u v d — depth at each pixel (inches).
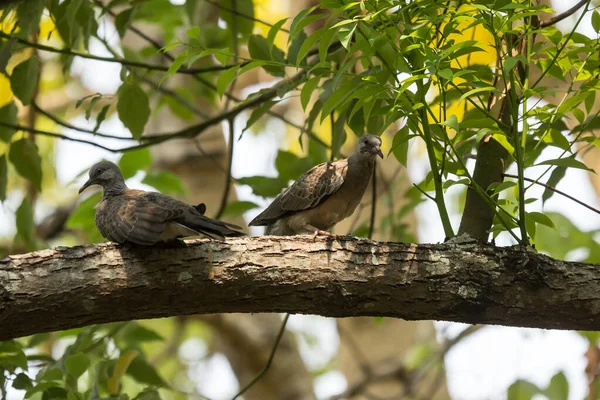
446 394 733.9
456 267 346.6
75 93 913.5
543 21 398.9
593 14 349.4
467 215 382.0
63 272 330.0
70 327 338.6
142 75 572.7
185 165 724.7
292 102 918.4
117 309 337.1
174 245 343.0
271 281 341.1
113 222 344.8
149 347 973.8
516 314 348.8
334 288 343.9
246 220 775.1
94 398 417.4
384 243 351.3
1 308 323.0
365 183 478.6
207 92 592.7
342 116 447.2
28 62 449.7
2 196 474.3
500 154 382.9
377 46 336.5
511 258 348.2
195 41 400.2
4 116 472.4
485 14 325.1
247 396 767.1
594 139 364.5
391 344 692.1
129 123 460.8
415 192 553.6
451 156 355.3
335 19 382.0
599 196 749.3
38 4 446.0
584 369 571.5
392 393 673.0
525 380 506.6
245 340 761.6
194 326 991.6
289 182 528.4
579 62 368.5
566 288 346.3
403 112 346.0
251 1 532.1
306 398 762.2
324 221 481.4
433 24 346.0
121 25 471.2
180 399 921.5
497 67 341.4
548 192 397.7
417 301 346.6
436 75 328.5
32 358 456.8
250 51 453.7
